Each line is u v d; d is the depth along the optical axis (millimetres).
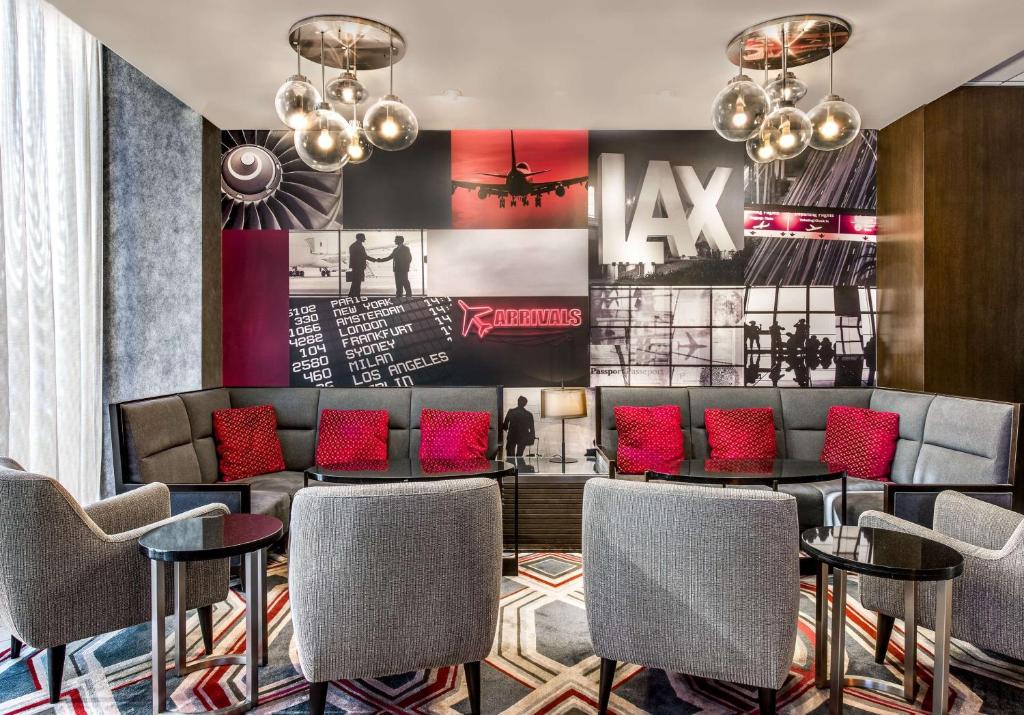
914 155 4348
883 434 3969
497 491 2031
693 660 1914
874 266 4730
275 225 4707
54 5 2918
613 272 4742
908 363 4410
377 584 1872
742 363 4734
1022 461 3367
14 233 3551
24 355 3621
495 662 2494
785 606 1824
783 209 4727
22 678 2375
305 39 3230
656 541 1911
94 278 4266
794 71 3605
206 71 3625
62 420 3988
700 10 2959
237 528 2221
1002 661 2535
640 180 4734
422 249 4746
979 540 2424
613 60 3500
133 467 3242
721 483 3098
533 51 3387
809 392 4430
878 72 3627
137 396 4418
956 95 4297
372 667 1914
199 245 4391
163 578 2080
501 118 4434
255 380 4711
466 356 4750
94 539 2186
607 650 2031
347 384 4719
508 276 4750
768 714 1896
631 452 4020
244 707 2143
